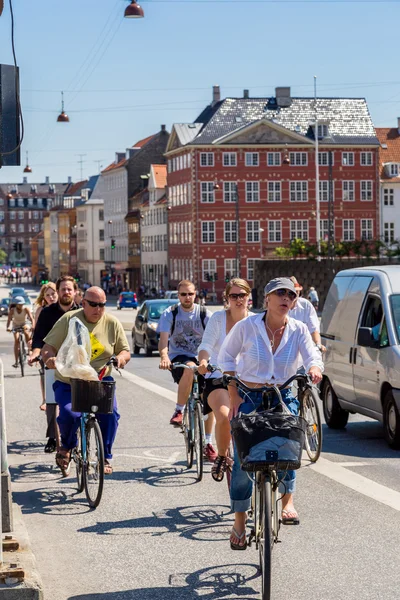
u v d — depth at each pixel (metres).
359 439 18.86
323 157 142.88
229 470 12.83
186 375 15.19
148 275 174.00
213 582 9.55
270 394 9.78
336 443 18.31
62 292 16.44
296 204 141.88
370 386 18.36
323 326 21.17
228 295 12.74
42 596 8.67
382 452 17.17
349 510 12.57
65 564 10.38
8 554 9.58
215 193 140.25
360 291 19.55
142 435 19.05
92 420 13.07
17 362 33.03
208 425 15.20
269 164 141.25
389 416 17.61
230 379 9.87
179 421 15.82
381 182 146.88
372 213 144.38
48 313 16.50
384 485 14.16
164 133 192.62
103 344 14.02
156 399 25.19
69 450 14.56
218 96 155.12
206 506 12.90
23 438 18.92
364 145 143.38
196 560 10.38
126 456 16.78
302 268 106.50
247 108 145.38
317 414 16.00
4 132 10.46
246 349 10.10
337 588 9.33
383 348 17.92
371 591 9.22
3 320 94.25
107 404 12.94
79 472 13.91
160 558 10.49
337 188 143.38
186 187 143.88
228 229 140.75
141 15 37.91
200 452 14.55
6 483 10.66
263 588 8.45
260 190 141.12
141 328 45.28
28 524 12.16
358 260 101.69
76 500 13.42
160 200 164.88
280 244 141.38
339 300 20.52
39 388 28.66
